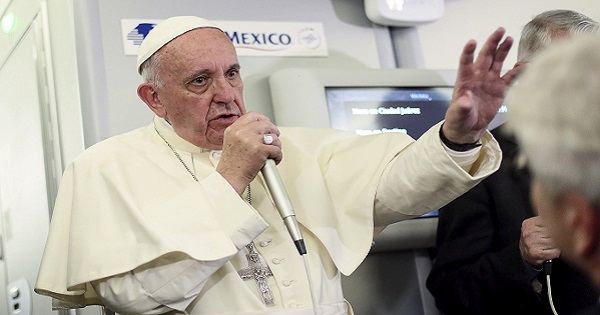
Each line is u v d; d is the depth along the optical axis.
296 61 2.79
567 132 0.63
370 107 2.70
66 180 1.87
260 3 2.80
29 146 2.60
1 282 2.73
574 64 0.64
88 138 2.41
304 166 1.96
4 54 2.84
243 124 1.74
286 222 1.68
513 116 0.68
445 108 2.79
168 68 1.87
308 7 2.87
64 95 2.47
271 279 1.78
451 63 3.03
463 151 1.73
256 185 1.91
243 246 1.66
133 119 2.51
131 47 2.57
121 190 1.74
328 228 1.85
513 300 2.15
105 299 1.69
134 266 1.59
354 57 2.88
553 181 0.64
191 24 1.90
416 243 2.68
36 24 2.62
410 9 2.91
